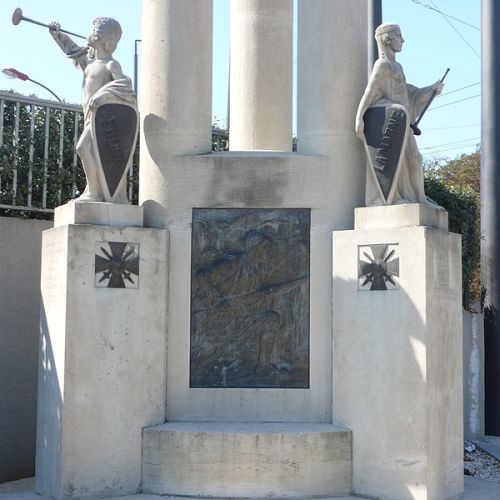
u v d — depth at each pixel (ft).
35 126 43.83
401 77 36.68
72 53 37.88
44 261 36.52
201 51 38.52
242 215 37.22
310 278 36.91
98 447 34.42
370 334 34.96
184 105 37.91
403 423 33.91
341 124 37.73
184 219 37.19
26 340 41.98
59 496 33.88
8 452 41.09
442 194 50.85
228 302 36.94
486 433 50.83
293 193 37.17
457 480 35.81
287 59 44.47
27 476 41.81
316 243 36.99
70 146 44.78
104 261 35.04
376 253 35.04
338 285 35.99
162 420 35.94
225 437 34.19
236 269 37.01
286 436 34.17
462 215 50.96
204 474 34.24
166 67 38.09
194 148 37.88
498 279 51.34
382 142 35.78
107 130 36.04
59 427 34.17
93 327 34.65
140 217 36.45
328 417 36.27
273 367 36.68
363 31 38.83
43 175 43.52
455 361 35.96
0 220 41.39
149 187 37.83
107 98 35.99
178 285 36.91
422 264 33.94
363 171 37.76
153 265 36.04
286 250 37.06
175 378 36.60
